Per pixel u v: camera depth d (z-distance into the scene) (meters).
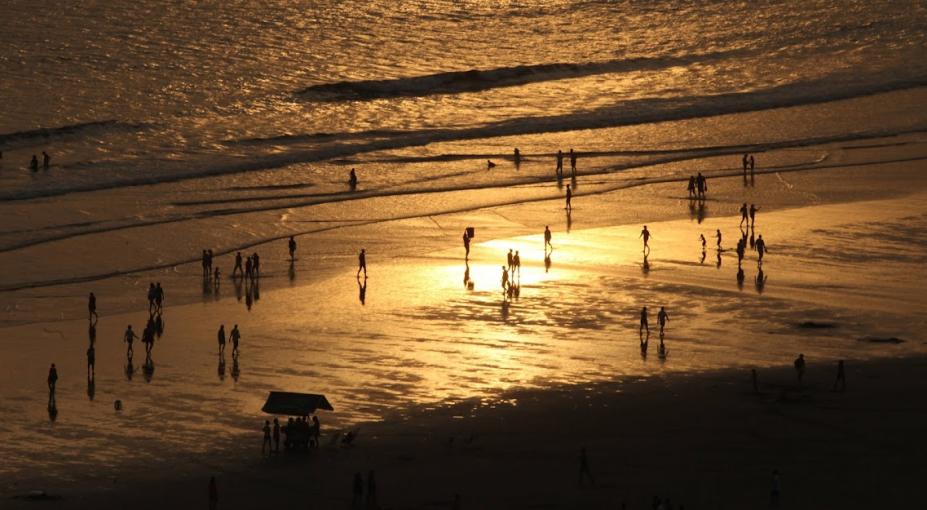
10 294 123.12
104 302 122.06
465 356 107.06
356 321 116.56
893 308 119.06
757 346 108.94
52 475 84.44
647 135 198.00
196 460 87.31
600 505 79.62
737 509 78.50
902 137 196.25
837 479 82.75
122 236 143.62
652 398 97.38
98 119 198.38
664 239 143.62
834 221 150.62
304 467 86.19
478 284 127.94
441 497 81.06
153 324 110.31
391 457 87.31
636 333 112.81
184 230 146.75
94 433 91.50
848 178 172.50
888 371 102.25
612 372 103.00
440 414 94.75
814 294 123.56
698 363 104.88
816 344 109.12
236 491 82.31
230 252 139.25
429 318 117.25
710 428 91.44
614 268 132.75
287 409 89.00
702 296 123.06
